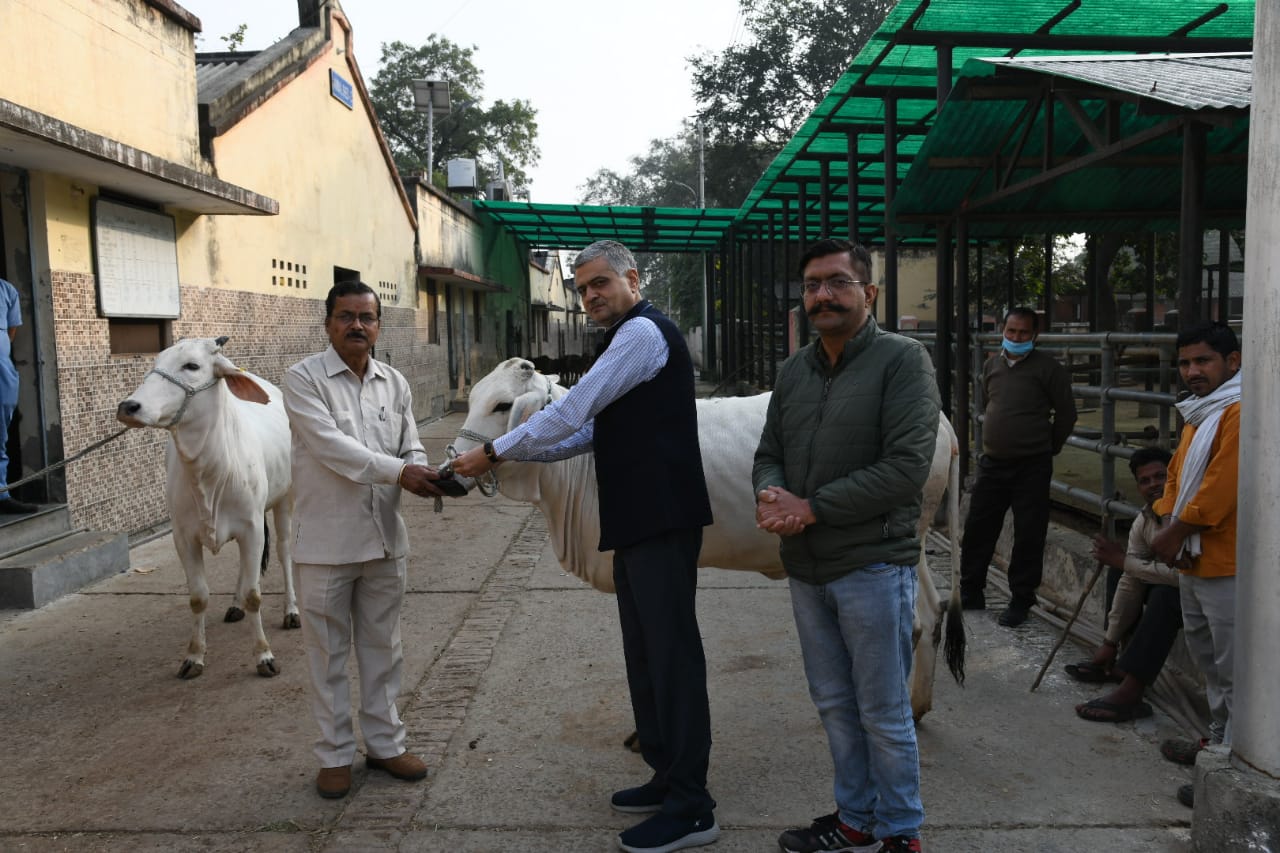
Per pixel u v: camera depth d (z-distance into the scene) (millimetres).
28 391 6812
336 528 3547
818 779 3705
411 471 3414
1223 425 3332
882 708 2947
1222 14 7547
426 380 17641
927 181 8484
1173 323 13438
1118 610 4453
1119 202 9633
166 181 7227
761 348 21156
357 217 13961
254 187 10336
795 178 14555
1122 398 5457
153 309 8172
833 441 2959
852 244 2979
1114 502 5516
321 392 3584
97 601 6152
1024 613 5441
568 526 3967
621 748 3965
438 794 3596
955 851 3160
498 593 6262
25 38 6348
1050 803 3473
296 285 11602
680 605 3221
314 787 3662
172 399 4383
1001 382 5453
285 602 5816
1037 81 6699
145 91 7957
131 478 7809
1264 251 2877
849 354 3000
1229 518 3359
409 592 6312
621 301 3346
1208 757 3111
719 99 32594
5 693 4633
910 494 2848
